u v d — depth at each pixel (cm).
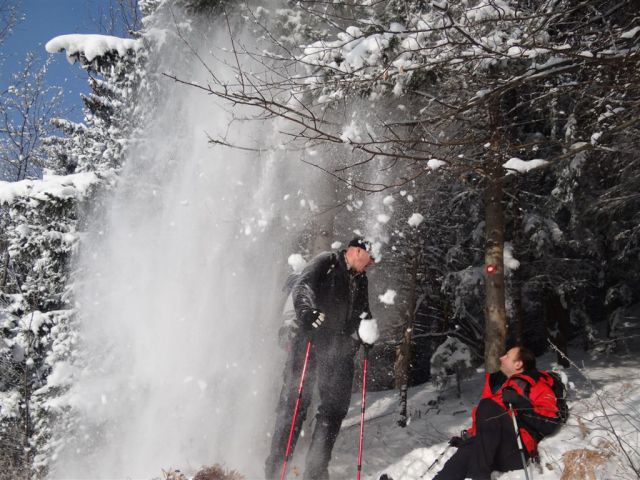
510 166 457
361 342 444
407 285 883
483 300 845
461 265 885
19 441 638
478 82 497
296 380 440
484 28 467
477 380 779
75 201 650
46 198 643
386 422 628
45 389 640
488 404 400
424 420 609
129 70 684
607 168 695
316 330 434
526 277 809
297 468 427
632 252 784
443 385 710
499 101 523
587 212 738
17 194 680
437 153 512
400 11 512
